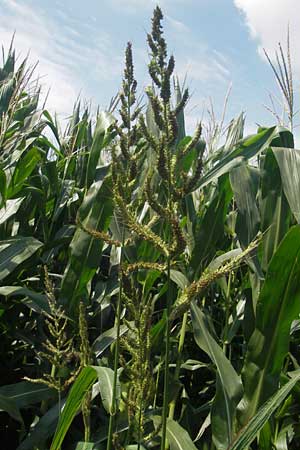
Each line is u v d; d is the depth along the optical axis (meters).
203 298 4.21
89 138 6.30
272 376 2.45
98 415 3.51
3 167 4.71
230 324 3.88
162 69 1.70
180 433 2.58
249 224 3.15
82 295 3.78
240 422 2.44
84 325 2.27
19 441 3.59
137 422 1.91
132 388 1.99
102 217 3.44
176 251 1.71
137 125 2.05
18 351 4.26
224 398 2.52
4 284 3.96
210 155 4.86
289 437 3.37
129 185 1.99
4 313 3.99
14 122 5.46
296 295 2.37
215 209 3.37
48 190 5.03
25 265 3.97
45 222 4.60
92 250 3.46
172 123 1.70
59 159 6.27
